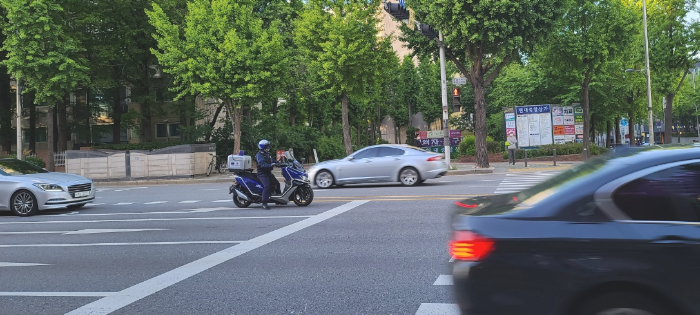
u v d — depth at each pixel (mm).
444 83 24422
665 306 2936
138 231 9672
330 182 17391
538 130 34906
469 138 37250
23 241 9094
